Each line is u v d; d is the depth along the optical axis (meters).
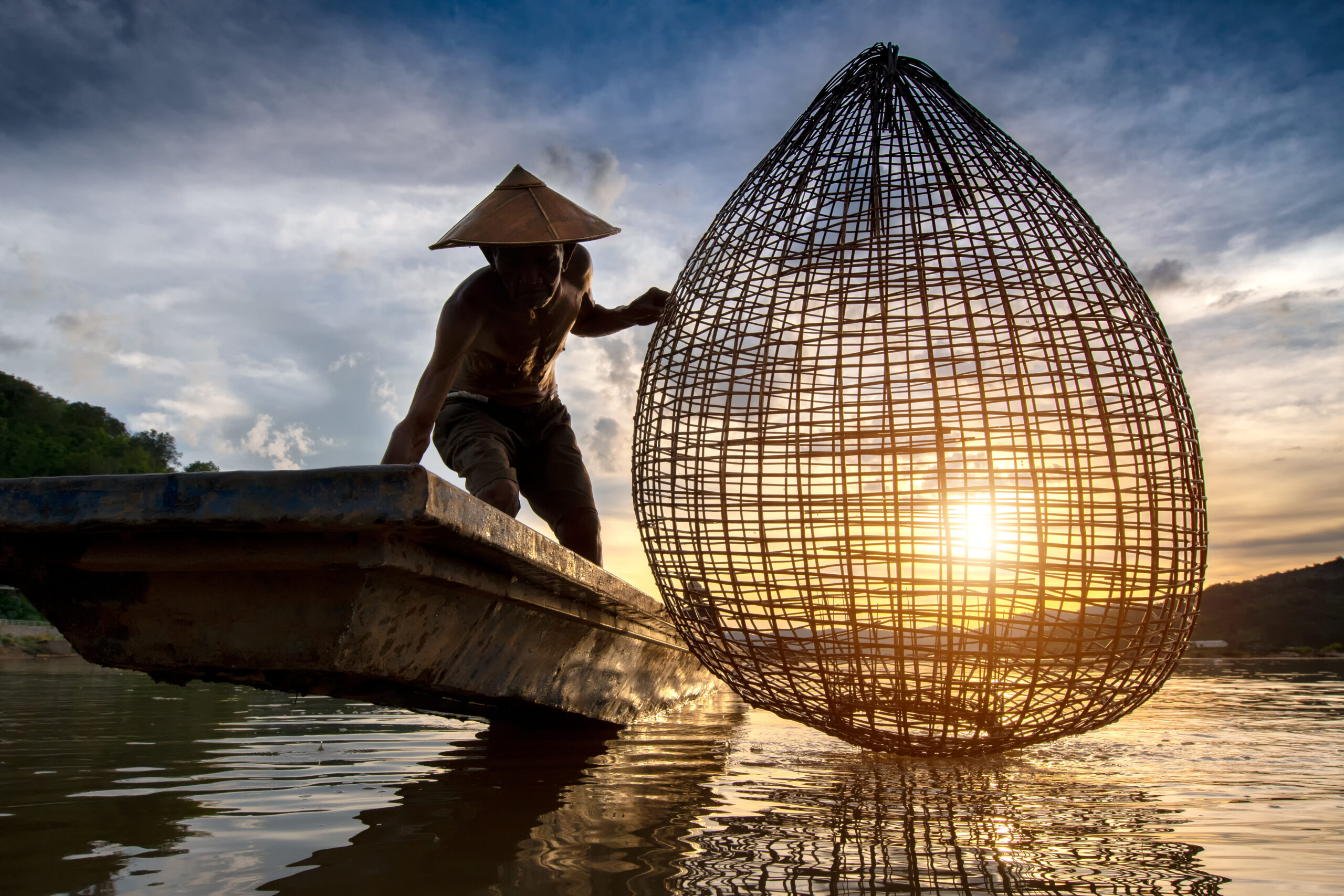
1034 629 2.17
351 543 1.85
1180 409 2.41
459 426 4.24
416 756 2.99
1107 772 2.73
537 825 1.87
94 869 1.50
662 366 2.67
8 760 2.88
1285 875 1.53
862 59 2.80
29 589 2.12
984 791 2.36
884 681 2.35
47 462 79.19
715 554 2.43
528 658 2.96
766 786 2.41
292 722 4.15
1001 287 2.26
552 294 3.67
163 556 1.95
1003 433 2.20
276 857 1.58
